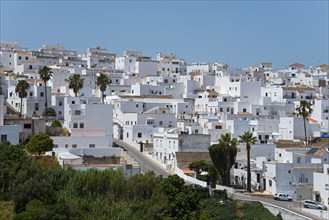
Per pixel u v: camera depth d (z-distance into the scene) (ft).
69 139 391.45
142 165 423.64
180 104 587.68
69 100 503.20
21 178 270.67
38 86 508.12
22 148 314.55
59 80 633.61
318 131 532.73
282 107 613.52
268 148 450.71
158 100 600.80
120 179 290.15
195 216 299.79
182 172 407.64
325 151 409.69
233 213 337.52
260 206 342.03
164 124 528.22
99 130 443.32
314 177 373.20
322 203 361.71
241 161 431.84
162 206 284.82
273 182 382.22
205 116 547.90
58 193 269.44
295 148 436.76
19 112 494.18
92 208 264.31
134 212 273.54
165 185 305.12
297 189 380.99
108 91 648.38
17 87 481.46
